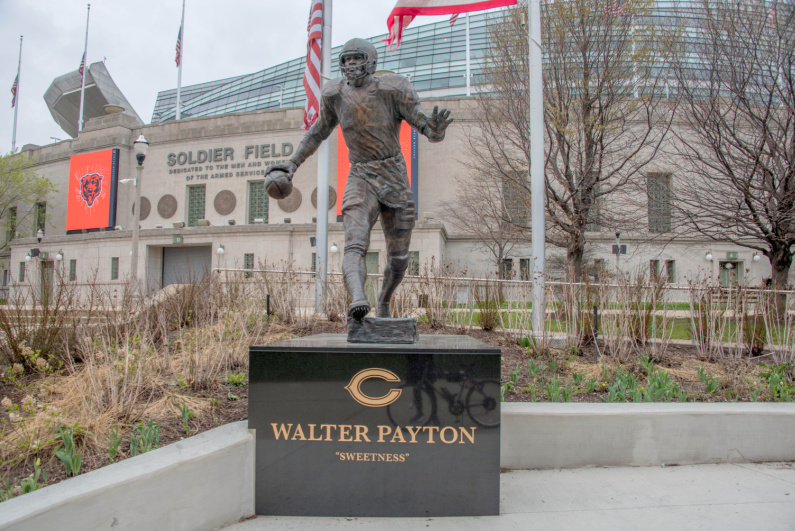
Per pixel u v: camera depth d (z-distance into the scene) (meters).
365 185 4.30
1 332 6.22
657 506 3.62
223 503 3.29
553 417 4.41
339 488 3.42
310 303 12.55
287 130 30.06
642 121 15.66
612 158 15.35
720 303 8.35
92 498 2.70
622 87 13.90
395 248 4.51
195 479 3.15
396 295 9.85
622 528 3.27
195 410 4.55
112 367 4.70
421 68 43.78
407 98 4.14
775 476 4.20
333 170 28.61
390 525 3.29
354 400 3.43
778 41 12.48
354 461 3.42
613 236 25.42
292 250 25.72
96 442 3.67
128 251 27.94
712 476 4.20
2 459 3.37
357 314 3.73
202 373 5.50
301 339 4.10
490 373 3.44
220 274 10.27
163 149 32.31
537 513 3.49
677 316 10.41
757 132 13.73
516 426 4.39
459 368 3.43
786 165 13.02
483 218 22.56
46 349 6.09
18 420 3.76
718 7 12.90
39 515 2.48
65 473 3.30
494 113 16.02
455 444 3.42
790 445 4.59
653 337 8.12
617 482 4.07
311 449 3.44
